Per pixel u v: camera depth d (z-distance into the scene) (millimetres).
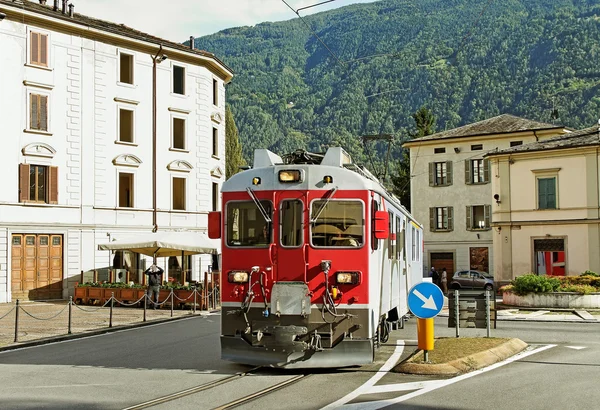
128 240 31234
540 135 51531
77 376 11617
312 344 11297
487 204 53219
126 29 40156
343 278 11477
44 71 34938
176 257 40594
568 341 16766
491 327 20125
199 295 29047
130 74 38812
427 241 55094
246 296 11695
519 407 8773
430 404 8953
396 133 132250
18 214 33656
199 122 42031
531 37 179250
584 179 39031
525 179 41156
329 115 160000
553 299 27703
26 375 11797
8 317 24891
